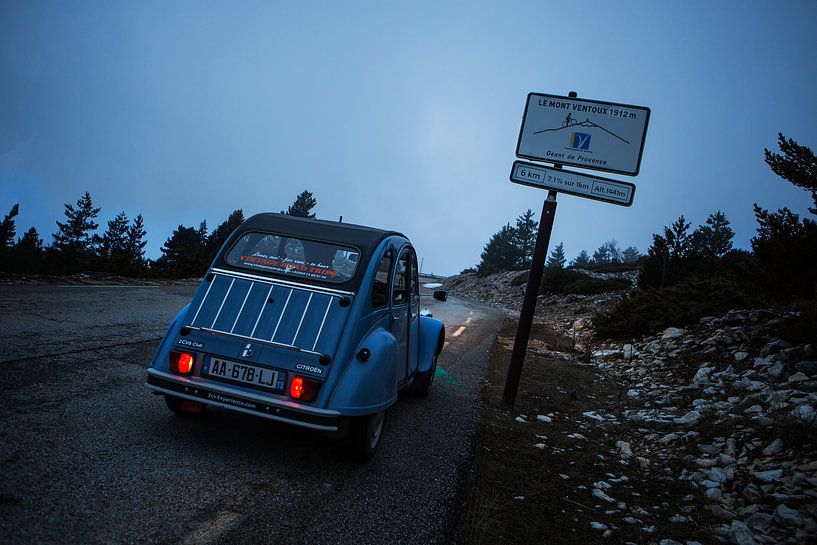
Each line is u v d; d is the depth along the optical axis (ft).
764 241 33.50
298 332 12.76
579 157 21.40
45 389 14.85
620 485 14.56
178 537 8.82
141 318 28.40
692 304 39.58
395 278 15.74
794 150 31.91
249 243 14.65
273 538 9.28
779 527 11.73
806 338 26.04
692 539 11.47
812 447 15.06
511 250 212.23
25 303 27.07
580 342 45.57
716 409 20.66
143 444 12.34
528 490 13.38
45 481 9.85
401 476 13.12
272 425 15.28
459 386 25.00
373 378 12.74
